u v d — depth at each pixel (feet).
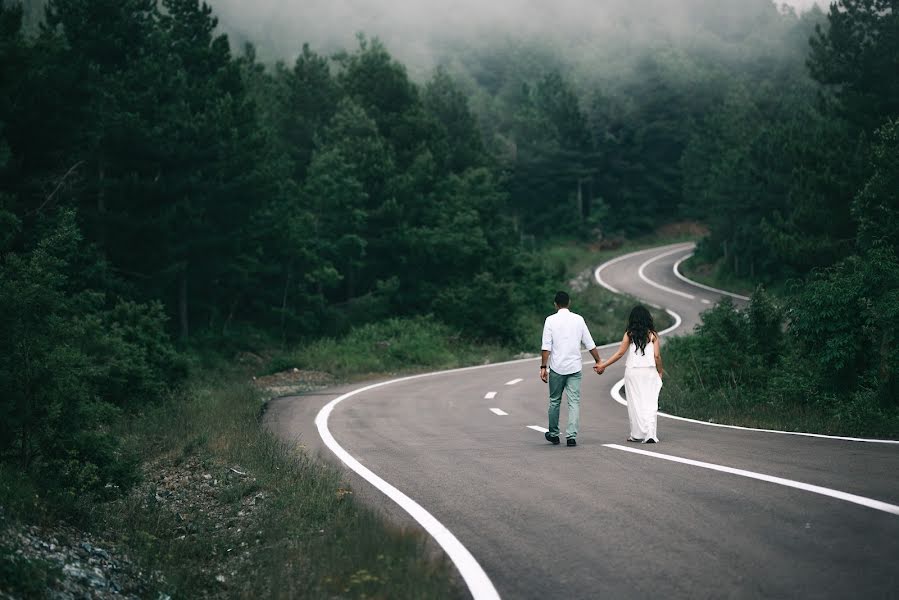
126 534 24.64
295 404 63.82
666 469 28.81
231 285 122.31
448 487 28.22
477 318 140.87
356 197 140.46
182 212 98.84
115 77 98.12
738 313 65.98
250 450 37.81
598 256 293.64
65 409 27.58
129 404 58.03
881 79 107.34
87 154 93.50
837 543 18.45
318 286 135.33
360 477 31.01
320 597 17.25
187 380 75.87
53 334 27.99
